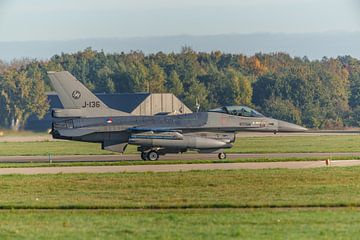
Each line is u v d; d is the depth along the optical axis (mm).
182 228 82188
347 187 118938
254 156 188125
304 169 145375
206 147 179250
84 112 183375
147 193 114375
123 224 85250
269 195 110188
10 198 110750
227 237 77125
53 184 126812
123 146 183375
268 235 77938
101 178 133875
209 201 103750
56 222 87375
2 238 77750
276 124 191375
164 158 184875
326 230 80375
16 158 195125
